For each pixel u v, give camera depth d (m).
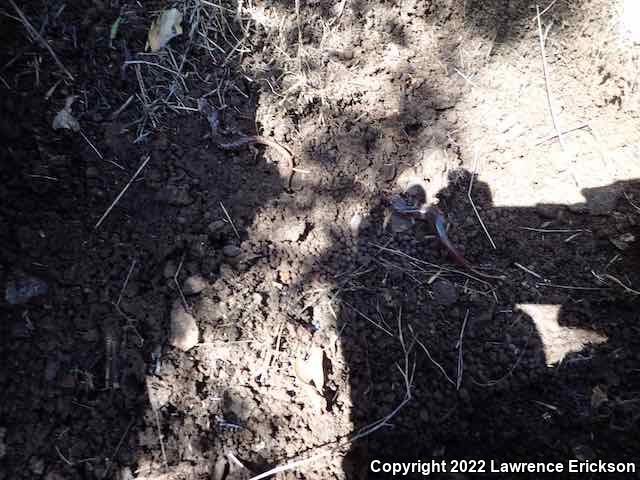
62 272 1.72
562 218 2.01
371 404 1.74
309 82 2.13
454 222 2.01
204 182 1.97
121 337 1.68
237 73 2.15
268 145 2.05
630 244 1.97
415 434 1.72
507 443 1.72
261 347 1.74
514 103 2.12
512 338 1.84
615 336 1.84
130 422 1.59
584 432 1.73
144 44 2.08
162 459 1.56
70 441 1.54
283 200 1.97
